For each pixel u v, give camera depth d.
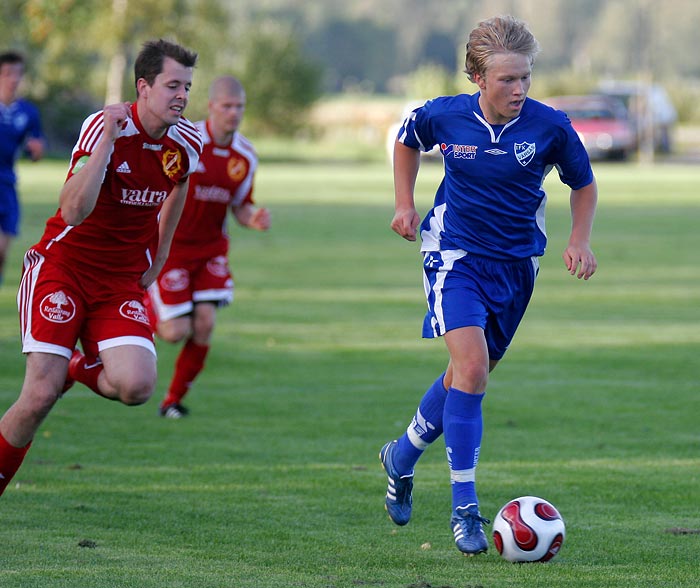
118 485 20.27
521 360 34.53
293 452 23.19
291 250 65.56
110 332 17.23
